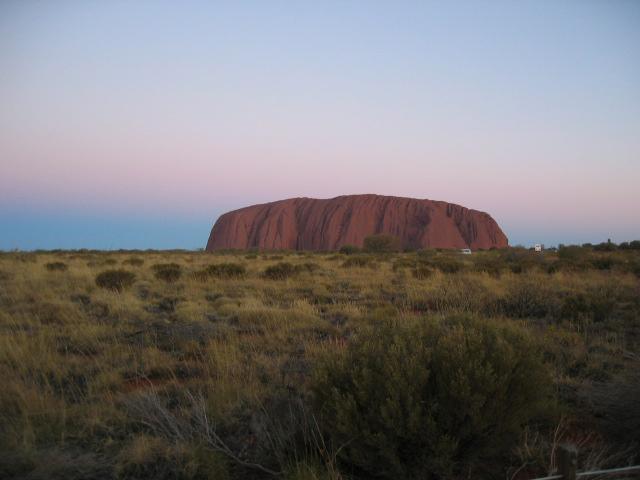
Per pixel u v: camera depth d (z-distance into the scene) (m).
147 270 20.81
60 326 8.84
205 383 5.43
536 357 4.02
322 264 27.12
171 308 11.62
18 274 16.17
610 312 9.82
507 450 3.91
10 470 3.47
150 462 3.71
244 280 16.69
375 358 3.75
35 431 4.12
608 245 51.41
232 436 4.12
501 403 3.48
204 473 3.57
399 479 3.41
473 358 3.59
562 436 4.29
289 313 9.70
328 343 7.32
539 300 10.66
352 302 12.26
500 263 23.41
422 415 3.45
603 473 3.46
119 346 7.33
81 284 14.61
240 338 7.92
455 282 15.27
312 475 3.30
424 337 4.13
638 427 4.25
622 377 5.07
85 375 5.83
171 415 4.30
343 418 3.38
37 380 5.46
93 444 4.00
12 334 7.31
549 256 38.62
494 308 10.54
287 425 4.14
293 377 5.59
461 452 3.56
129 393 5.11
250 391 4.96
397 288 15.10
